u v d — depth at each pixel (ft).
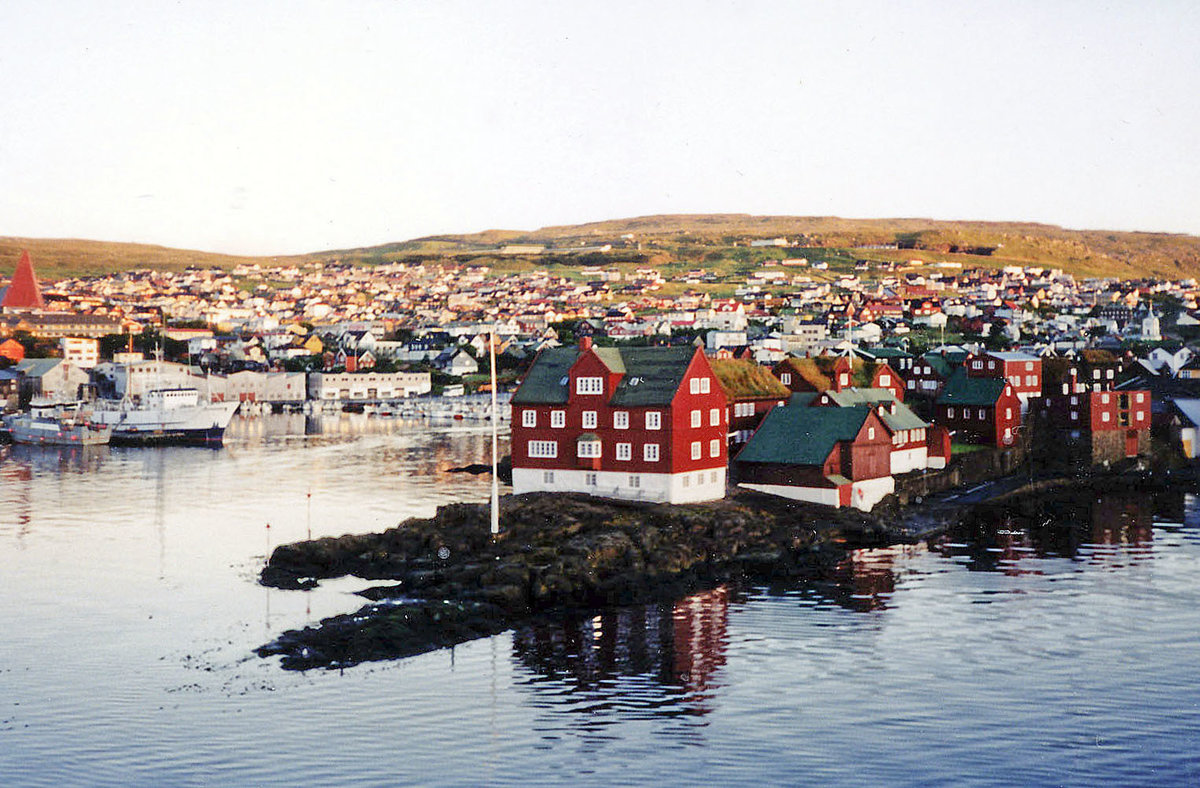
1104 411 458.09
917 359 554.05
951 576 267.59
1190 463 465.47
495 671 200.23
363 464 529.45
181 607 244.42
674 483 318.86
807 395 390.01
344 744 168.25
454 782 156.15
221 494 423.64
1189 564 277.85
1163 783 154.10
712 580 265.34
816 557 286.05
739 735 171.22
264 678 196.34
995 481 421.18
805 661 204.64
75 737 171.12
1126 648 209.67
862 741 168.76
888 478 361.51
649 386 325.21
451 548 277.23
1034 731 171.73
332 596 250.57
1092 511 360.89
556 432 334.03
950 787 153.69
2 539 327.67
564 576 250.78
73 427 655.76
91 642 219.00
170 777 157.58
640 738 170.30
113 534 335.67
